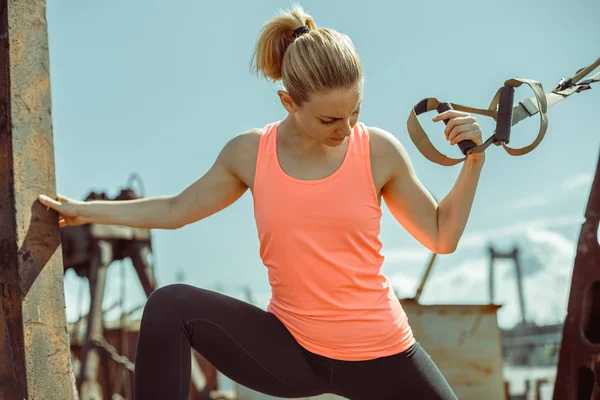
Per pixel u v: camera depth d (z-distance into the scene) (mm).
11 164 2291
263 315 2270
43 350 2270
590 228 2793
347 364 2232
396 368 2236
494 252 30062
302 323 2232
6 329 2275
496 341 5164
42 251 2322
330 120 2076
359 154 2236
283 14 2219
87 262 9797
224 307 2199
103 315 9461
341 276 2201
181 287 2182
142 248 9844
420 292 5137
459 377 5066
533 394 12055
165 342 2119
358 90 2051
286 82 2104
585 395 2779
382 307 2248
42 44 2416
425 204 2307
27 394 2215
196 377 9758
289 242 2203
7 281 2283
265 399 5387
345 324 2207
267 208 2225
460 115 2164
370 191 2232
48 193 2379
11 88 2312
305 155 2240
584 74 2381
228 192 2391
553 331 19172
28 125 2346
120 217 2400
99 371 9977
